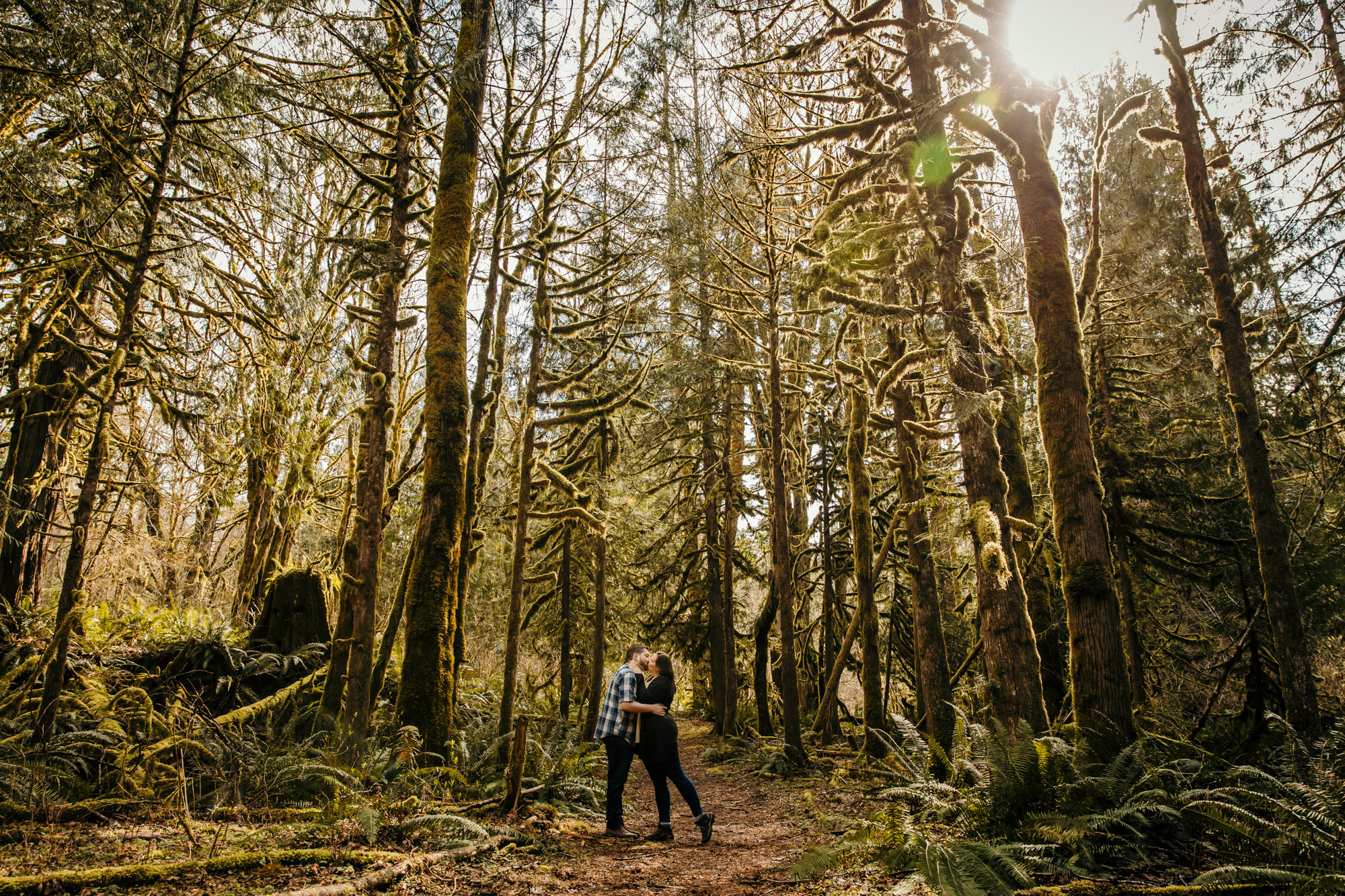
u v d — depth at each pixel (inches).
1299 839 159.3
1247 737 316.5
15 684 290.0
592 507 562.6
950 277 289.9
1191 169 369.1
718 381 703.7
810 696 796.0
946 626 656.4
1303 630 326.3
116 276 319.9
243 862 162.7
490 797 274.1
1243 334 363.3
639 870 193.2
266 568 509.7
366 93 387.5
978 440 303.6
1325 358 352.8
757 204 492.7
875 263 318.3
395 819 215.5
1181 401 513.0
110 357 263.0
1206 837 189.6
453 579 320.5
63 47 267.7
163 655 361.1
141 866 152.5
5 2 274.7
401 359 543.8
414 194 354.9
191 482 478.0
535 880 178.2
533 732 363.3
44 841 175.9
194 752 261.9
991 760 205.3
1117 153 500.1
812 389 569.6
